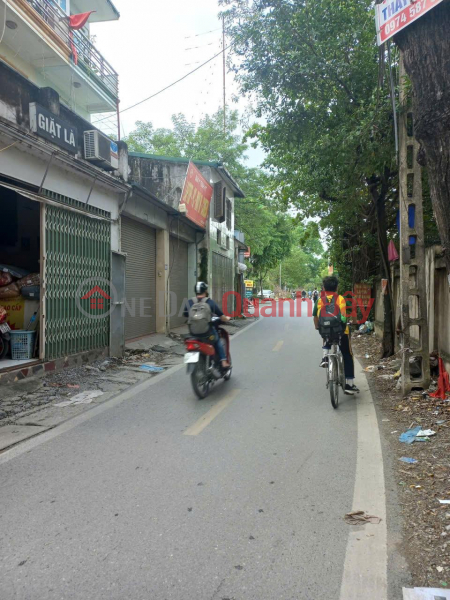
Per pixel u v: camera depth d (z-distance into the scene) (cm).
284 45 802
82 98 1452
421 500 338
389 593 241
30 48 1123
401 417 538
